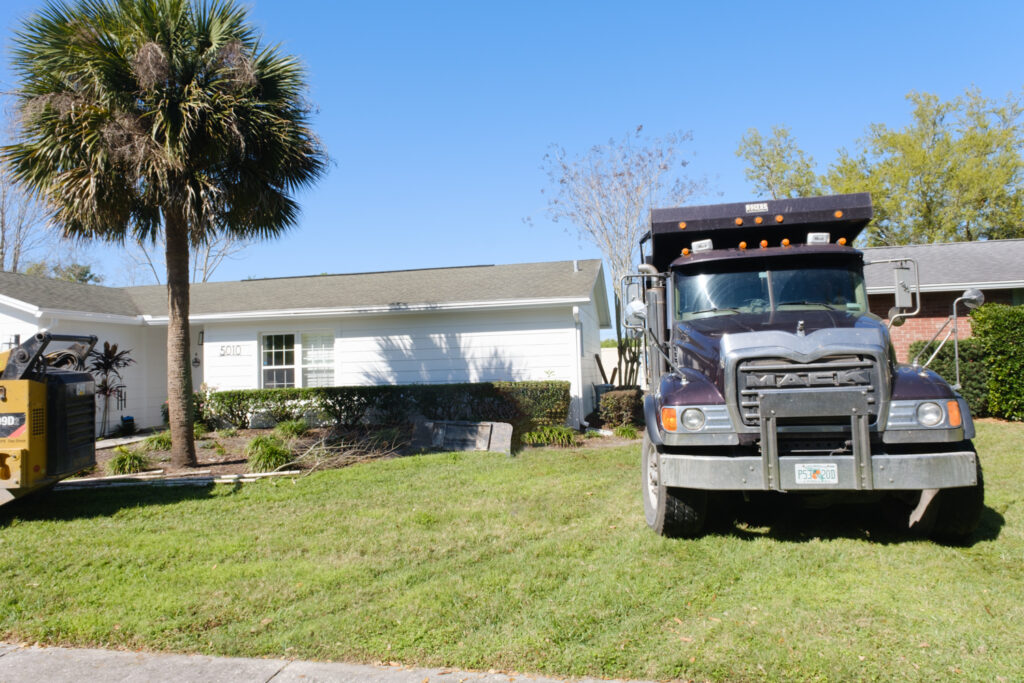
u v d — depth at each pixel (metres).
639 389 14.88
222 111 8.59
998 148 30.91
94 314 14.33
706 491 5.25
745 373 4.83
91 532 6.20
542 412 12.05
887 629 3.65
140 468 9.27
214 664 3.61
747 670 3.27
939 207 31.58
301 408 13.55
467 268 17.55
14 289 14.17
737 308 5.98
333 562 5.17
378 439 11.23
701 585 4.41
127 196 9.02
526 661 3.46
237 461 9.95
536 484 7.84
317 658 3.63
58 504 7.33
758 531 5.68
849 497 5.19
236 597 4.51
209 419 14.20
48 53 8.31
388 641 3.74
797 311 5.72
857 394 4.62
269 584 4.73
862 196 6.23
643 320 6.17
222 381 15.44
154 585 4.77
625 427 12.88
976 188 29.97
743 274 6.14
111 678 3.49
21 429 6.42
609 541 5.47
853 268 6.14
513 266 17.05
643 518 6.17
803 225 6.36
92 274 35.72
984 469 7.82
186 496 7.66
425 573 4.85
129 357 15.82
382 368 14.69
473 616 4.01
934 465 4.58
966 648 3.41
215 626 4.09
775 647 3.49
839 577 4.46
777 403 4.67
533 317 14.05
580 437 12.30
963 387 12.37
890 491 5.04
